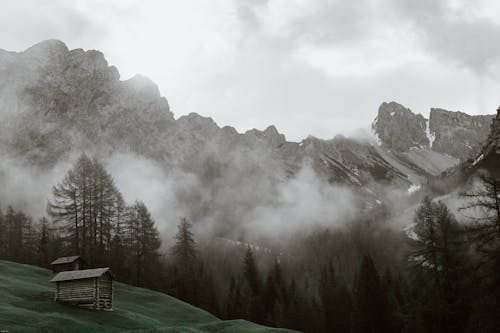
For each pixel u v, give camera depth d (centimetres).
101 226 8406
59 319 4741
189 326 6147
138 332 4778
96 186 8512
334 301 9831
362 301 7644
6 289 5725
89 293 5656
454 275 4022
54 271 7394
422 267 4172
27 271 7350
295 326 9400
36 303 5372
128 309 6362
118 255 8519
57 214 8262
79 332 4566
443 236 4109
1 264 7519
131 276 8550
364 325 7519
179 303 7569
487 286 3419
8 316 4484
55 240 9112
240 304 10219
